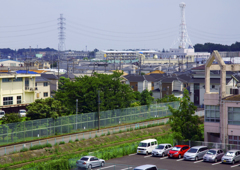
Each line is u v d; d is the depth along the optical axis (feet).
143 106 233.96
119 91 227.61
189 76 381.40
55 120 178.29
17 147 149.48
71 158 132.87
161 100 270.05
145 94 259.39
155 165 127.03
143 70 567.18
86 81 215.92
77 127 190.08
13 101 237.04
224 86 150.10
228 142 148.36
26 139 163.12
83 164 126.41
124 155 152.35
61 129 181.16
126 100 229.25
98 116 195.31
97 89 212.02
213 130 154.92
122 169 124.67
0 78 226.17
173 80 357.00
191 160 139.54
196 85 325.01
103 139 177.88
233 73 311.06
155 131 207.41
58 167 124.77
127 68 581.53
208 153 138.92
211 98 155.02
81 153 145.48
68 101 206.49
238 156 135.74
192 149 143.02
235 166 129.49
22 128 161.68
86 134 183.32
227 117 148.05
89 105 207.21
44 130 172.14
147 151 152.66
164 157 147.43
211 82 302.25
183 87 366.84
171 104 257.55
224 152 144.97
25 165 129.59
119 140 181.37
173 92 353.10
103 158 142.72
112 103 216.13
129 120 223.30
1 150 144.36
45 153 149.89
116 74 232.12
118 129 199.93
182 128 162.61
